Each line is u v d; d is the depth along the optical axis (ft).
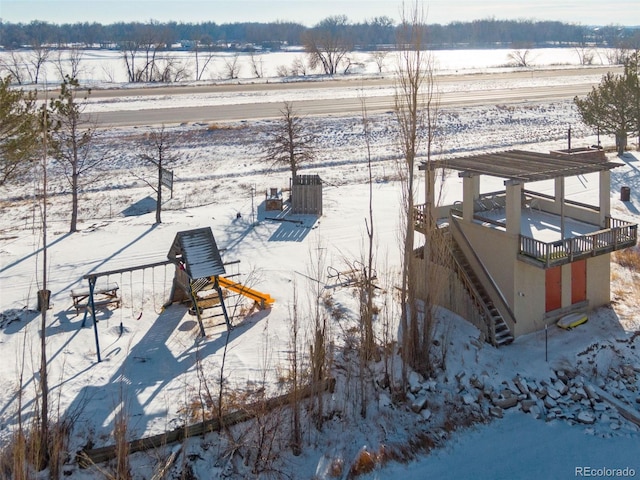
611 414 61.57
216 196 125.80
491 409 61.67
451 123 194.39
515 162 75.31
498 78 303.07
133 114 200.85
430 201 65.21
